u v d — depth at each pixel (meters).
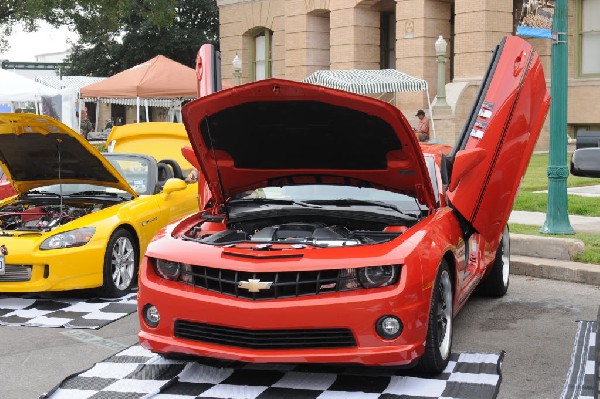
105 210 7.73
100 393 4.89
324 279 4.74
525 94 6.32
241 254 4.90
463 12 27.00
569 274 8.14
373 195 6.07
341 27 31.88
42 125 6.92
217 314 4.80
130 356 5.68
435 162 6.30
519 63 6.36
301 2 33.53
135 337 6.29
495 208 6.29
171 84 18.42
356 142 5.33
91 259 7.26
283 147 5.54
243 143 5.54
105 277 7.41
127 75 18.50
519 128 6.32
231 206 6.18
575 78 26.92
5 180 10.92
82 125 33.22
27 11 27.55
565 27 9.60
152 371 5.30
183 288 4.99
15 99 20.47
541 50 26.27
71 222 7.39
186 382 5.09
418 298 4.73
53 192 8.48
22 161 7.77
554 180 9.80
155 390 4.89
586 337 6.04
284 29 35.62
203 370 5.30
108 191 8.52
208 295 4.88
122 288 7.70
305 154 5.61
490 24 26.61
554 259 8.62
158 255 5.13
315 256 4.79
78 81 33.41
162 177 9.09
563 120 9.70
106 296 7.56
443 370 5.20
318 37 33.97
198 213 6.28
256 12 36.62
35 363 5.63
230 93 4.95
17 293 7.85
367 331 4.65
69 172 7.92
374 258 4.73
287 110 5.07
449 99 26.53
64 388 5.00
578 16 26.78
